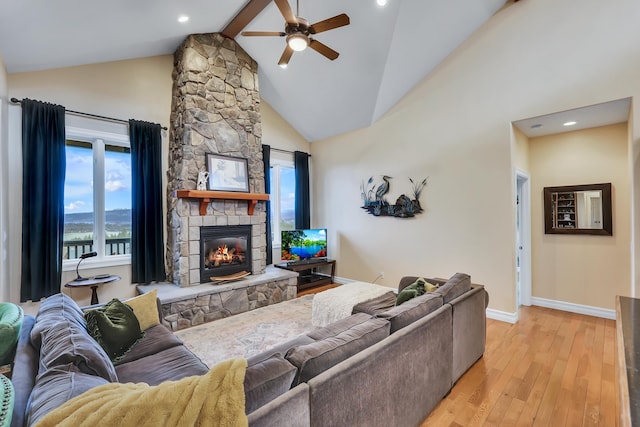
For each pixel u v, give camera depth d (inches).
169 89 176.2
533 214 172.2
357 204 217.8
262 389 42.4
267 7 146.5
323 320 132.0
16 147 127.9
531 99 137.4
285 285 187.9
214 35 173.5
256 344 126.3
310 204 250.8
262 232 193.6
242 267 183.2
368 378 58.2
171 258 167.9
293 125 241.8
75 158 147.7
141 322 95.3
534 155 171.9
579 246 158.7
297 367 50.4
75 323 72.0
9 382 41.8
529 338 128.4
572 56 126.9
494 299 150.3
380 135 201.2
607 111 129.4
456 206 163.5
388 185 197.0
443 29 149.2
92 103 149.0
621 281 147.3
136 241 157.2
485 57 151.1
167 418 34.7
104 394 37.6
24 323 74.6
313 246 219.5
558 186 164.1
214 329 141.6
